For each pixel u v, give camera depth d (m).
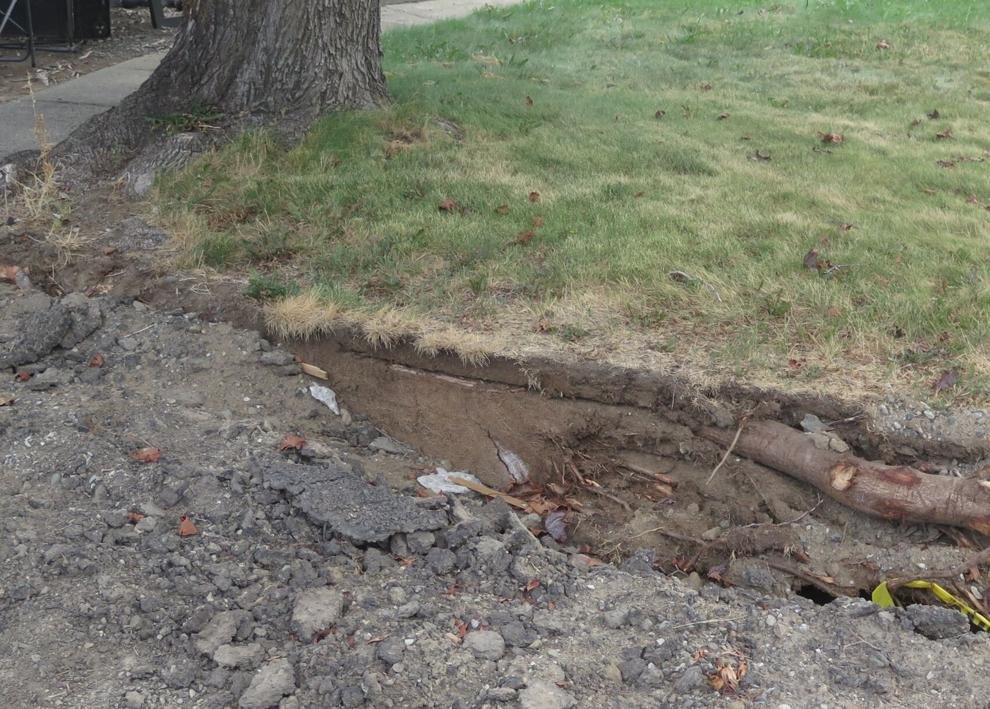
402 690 3.42
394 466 5.12
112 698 3.34
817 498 4.79
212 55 7.84
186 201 6.84
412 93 8.71
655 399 5.12
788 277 5.91
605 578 4.11
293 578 3.94
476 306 5.72
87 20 12.31
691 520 4.89
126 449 4.65
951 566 4.33
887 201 7.17
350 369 5.58
